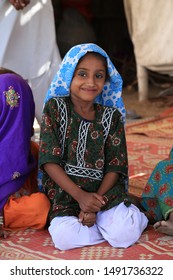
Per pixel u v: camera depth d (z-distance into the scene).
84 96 2.85
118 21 8.82
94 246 2.79
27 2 3.76
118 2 8.77
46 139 2.87
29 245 2.82
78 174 2.90
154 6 6.24
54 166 2.84
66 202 2.87
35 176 3.25
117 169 2.93
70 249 2.77
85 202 2.74
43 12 3.89
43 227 2.99
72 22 7.55
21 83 3.04
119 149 2.95
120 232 2.72
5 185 2.96
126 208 2.79
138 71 6.82
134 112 6.09
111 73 2.93
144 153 4.55
